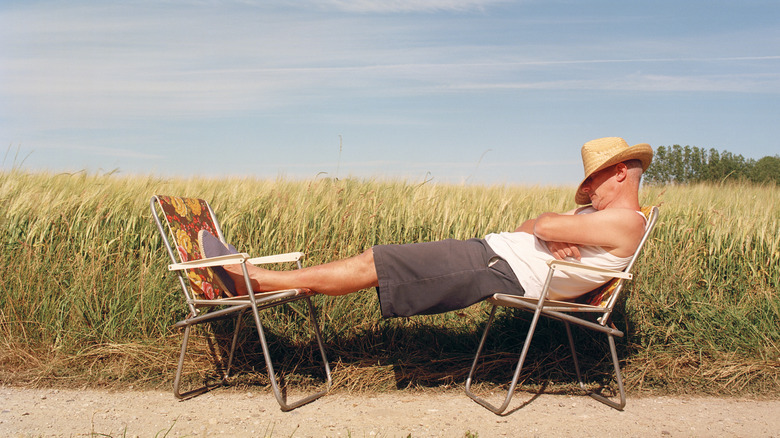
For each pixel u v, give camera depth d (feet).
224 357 10.25
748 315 11.22
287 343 10.68
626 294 11.35
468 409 8.64
